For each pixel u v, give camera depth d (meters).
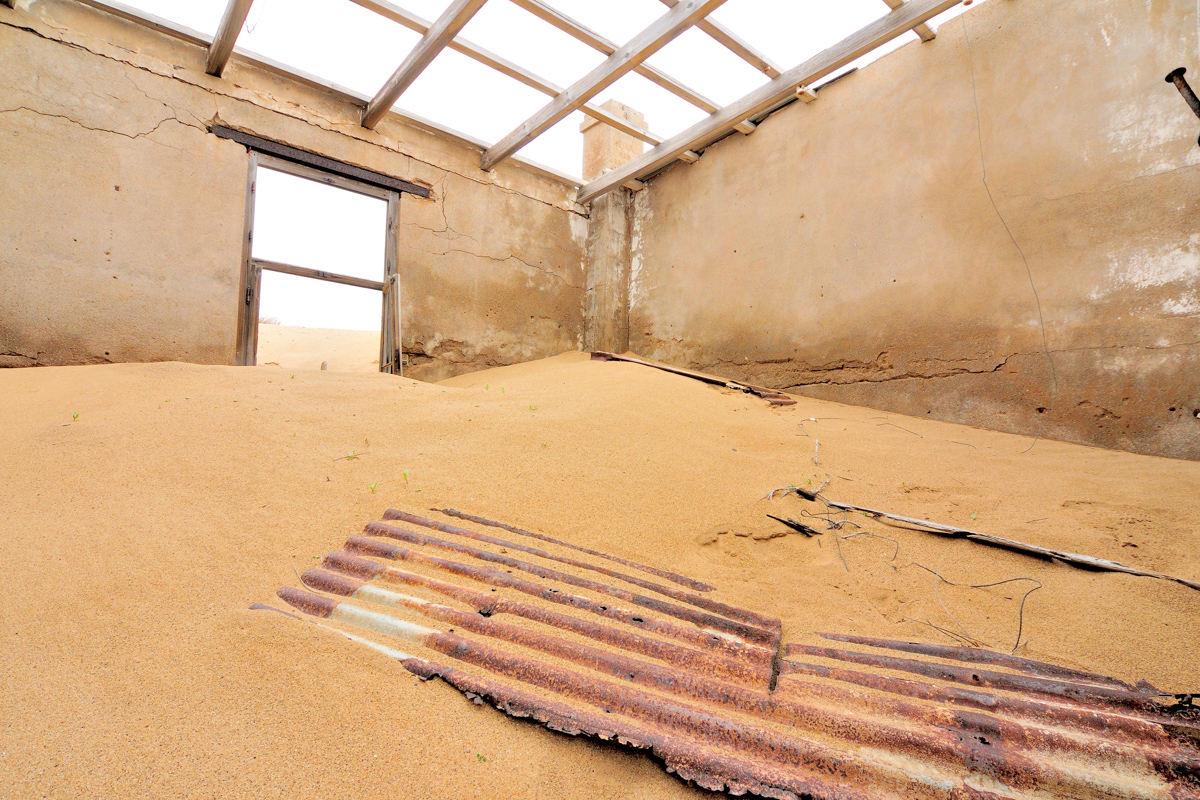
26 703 1.17
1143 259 4.04
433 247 7.38
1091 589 2.10
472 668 1.46
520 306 8.18
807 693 1.50
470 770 1.13
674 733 1.28
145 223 5.42
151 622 1.49
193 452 2.71
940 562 2.41
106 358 5.17
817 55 5.64
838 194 6.06
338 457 2.90
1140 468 3.38
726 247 7.30
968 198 5.02
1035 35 4.70
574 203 8.90
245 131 6.03
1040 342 4.51
